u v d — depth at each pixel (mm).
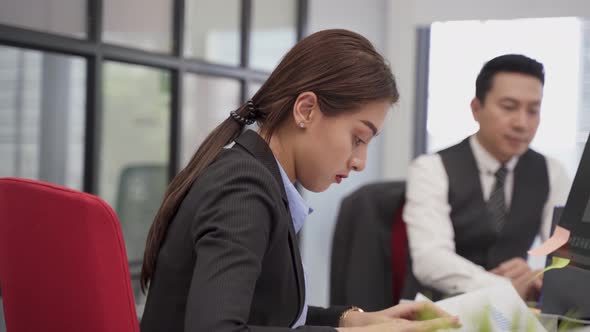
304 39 1241
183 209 1143
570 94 3561
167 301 1147
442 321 1127
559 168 2285
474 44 3912
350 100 1182
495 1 3744
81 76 3141
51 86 3160
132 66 3197
